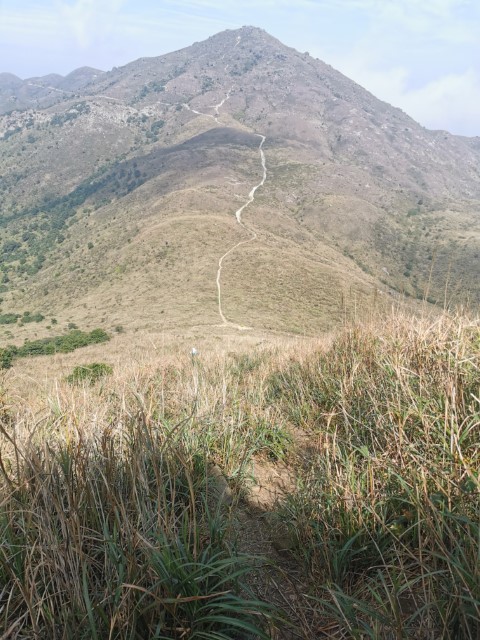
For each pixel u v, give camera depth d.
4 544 1.57
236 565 1.72
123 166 198.88
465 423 2.11
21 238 153.50
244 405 3.58
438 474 1.78
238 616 1.54
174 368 5.07
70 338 36.25
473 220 147.38
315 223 126.81
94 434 2.18
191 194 119.25
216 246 84.38
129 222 120.44
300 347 5.93
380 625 1.43
